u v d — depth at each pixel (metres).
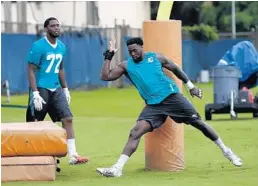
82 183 24.62
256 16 143.88
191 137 38.41
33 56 28.56
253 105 51.34
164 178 25.73
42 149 25.28
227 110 51.75
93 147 36.28
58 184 24.44
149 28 28.11
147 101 26.78
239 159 27.75
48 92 28.95
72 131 29.48
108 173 26.20
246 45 53.91
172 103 26.69
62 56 29.25
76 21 114.50
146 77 26.62
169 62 27.00
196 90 27.20
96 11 114.38
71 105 69.31
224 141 36.97
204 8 144.62
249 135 39.72
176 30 28.20
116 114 59.59
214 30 120.44
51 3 112.00
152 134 28.00
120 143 37.84
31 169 25.16
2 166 24.98
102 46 98.19
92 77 97.19
